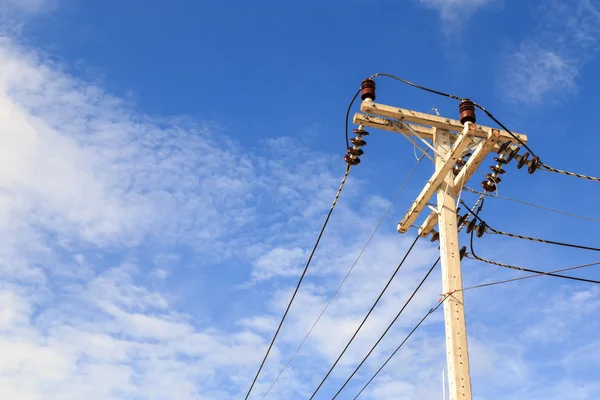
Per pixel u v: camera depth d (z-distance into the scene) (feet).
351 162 52.95
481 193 50.90
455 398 41.63
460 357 42.86
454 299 44.86
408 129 51.62
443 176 49.34
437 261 48.80
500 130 49.16
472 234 51.96
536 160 50.06
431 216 50.65
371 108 50.80
